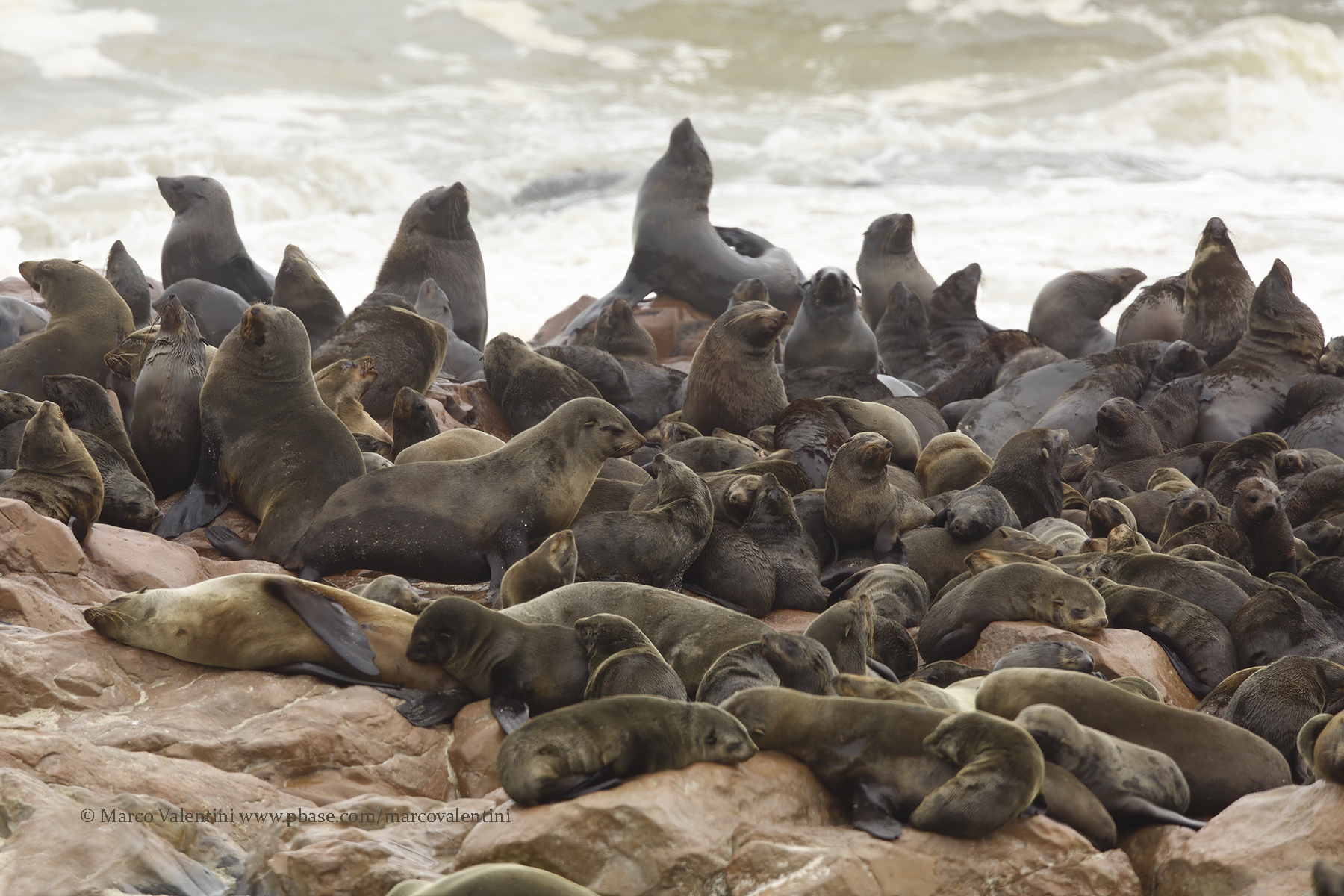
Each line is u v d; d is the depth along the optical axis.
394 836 15.68
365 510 25.88
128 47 140.25
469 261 55.56
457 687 19.44
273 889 14.65
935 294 59.47
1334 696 19.67
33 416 30.00
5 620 20.58
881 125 120.75
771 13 166.88
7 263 85.81
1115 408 40.97
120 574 24.02
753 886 14.37
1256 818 15.45
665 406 46.75
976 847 14.93
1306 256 83.38
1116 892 14.98
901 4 167.38
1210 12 164.62
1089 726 17.67
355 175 102.75
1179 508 31.39
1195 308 51.38
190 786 16.41
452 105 133.38
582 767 15.21
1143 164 114.31
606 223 96.94
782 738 16.50
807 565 27.17
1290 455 36.75
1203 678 23.20
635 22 164.38
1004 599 23.80
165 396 30.52
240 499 28.83
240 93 131.12
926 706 16.38
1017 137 121.94
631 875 14.37
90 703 18.59
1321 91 133.25
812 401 38.41
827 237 90.94
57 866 14.27
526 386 42.00
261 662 19.73
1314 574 28.39
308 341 30.16
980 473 37.09
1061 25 162.50
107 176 97.69
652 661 18.14
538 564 22.70
